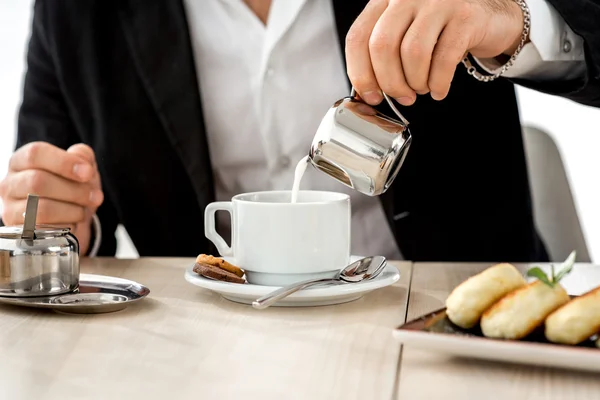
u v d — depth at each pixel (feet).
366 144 2.76
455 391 1.95
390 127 2.78
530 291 2.17
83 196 4.00
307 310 2.76
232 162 5.21
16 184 3.92
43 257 2.85
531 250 5.08
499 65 3.77
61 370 2.13
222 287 2.78
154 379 2.05
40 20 5.30
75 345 2.36
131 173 5.18
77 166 3.86
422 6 2.79
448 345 2.10
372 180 2.78
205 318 2.66
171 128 4.86
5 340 2.41
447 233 4.99
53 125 5.37
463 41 2.85
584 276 3.41
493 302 2.24
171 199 5.19
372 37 2.76
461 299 2.25
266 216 2.85
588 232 8.82
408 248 4.96
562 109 8.70
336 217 2.92
